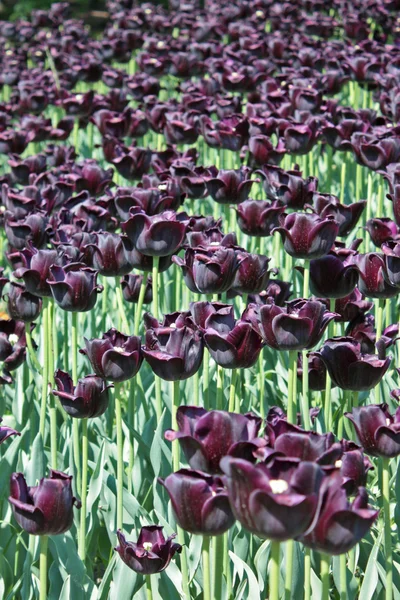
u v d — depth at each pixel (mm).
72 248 6480
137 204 7055
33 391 6961
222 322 4992
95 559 6695
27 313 6227
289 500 3137
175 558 5512
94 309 8930
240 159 10125
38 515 4184
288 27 17609
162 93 16531
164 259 6316
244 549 5582
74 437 5969
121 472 5445
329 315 4836
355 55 13227
